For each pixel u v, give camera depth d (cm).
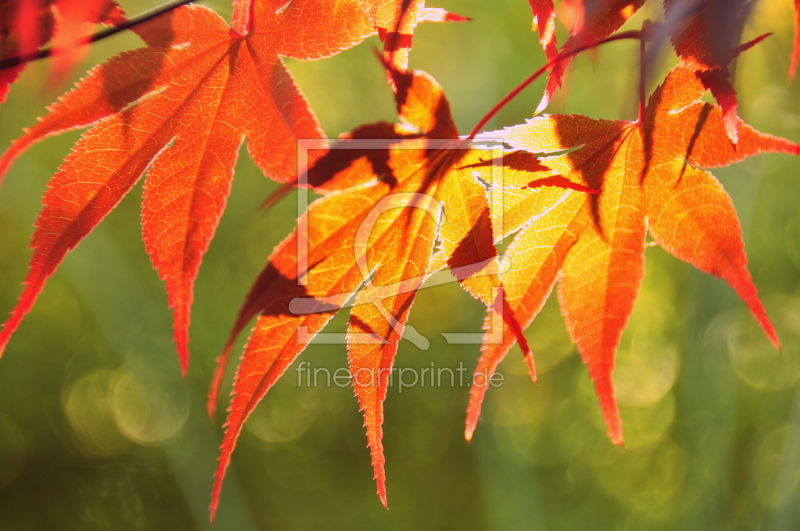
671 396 736
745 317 570
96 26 66
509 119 502
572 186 69
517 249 74
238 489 704
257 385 69
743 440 580
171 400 727
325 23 69
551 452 770
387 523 742
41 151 575
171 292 70
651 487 756
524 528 639
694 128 71
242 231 720
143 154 69
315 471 782
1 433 711
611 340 76
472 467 760
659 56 69
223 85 69
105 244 590
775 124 352
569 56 68
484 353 73
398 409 731
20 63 65
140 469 764
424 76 67
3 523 701
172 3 67
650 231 76
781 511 357
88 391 748
